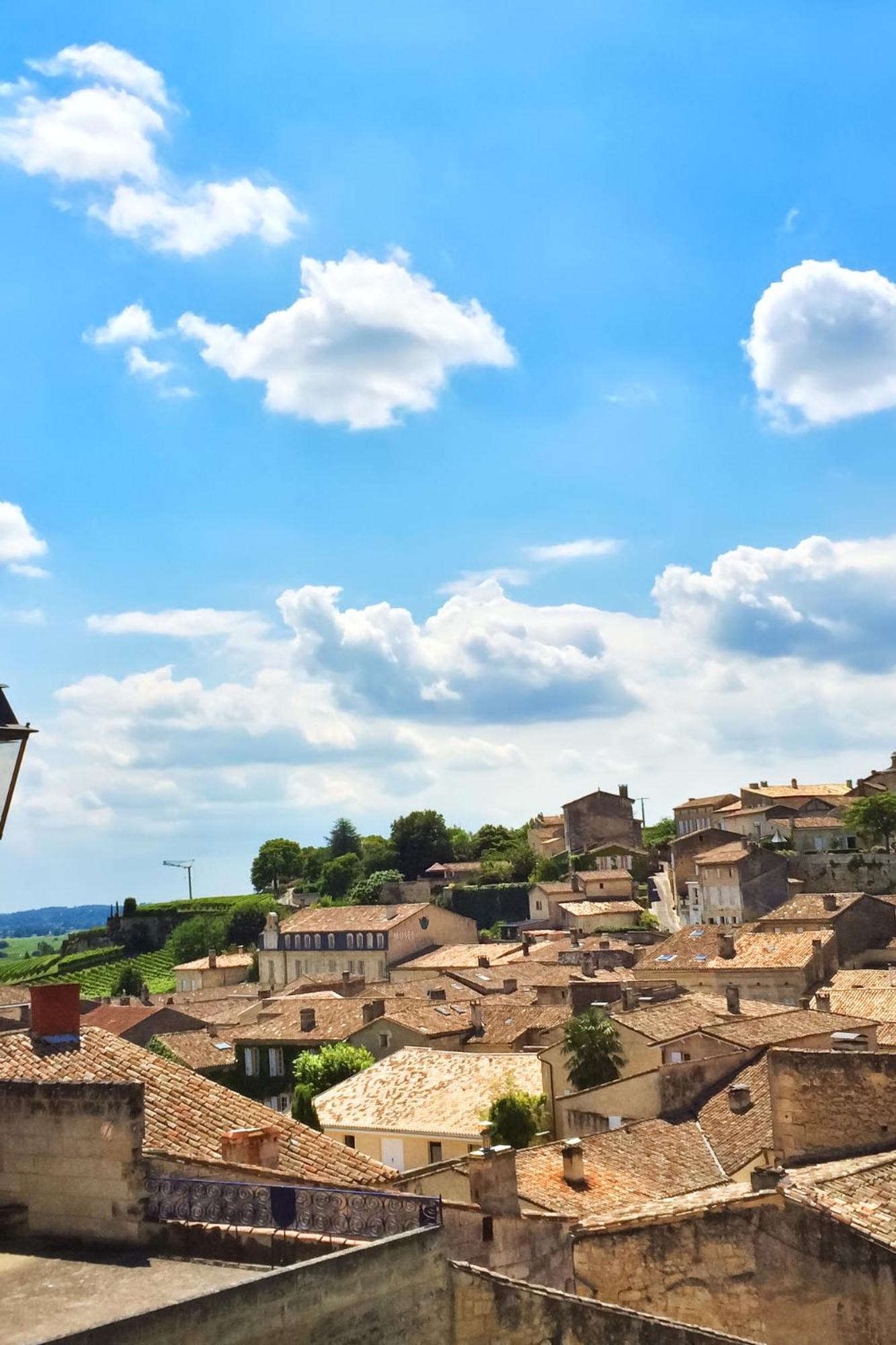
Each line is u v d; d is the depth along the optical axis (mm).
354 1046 75688
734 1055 47938
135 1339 10586
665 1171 38438
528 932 144500
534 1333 14469
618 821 179125
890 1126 24984
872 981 82125
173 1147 19641
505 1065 58688
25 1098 15891
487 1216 22344
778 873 132000
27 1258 14562
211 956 162000
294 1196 14359
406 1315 12961
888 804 142125
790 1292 20016
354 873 198500
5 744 10773
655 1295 21469
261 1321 11555
